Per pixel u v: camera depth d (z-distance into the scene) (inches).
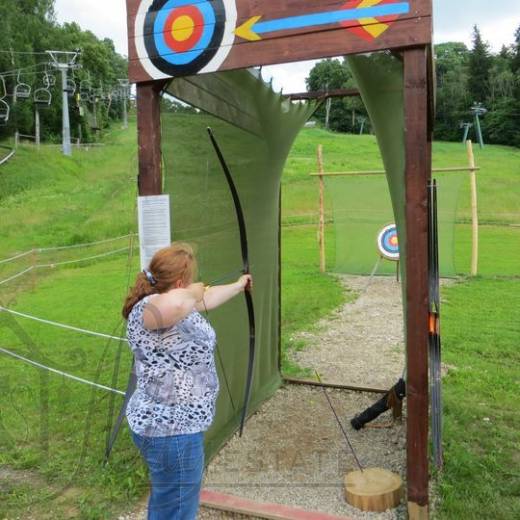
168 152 99.0
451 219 332.8
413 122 80.2
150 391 68.7
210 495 97.5
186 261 71.1
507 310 254.4
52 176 1061.8
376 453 116.6
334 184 362.3
